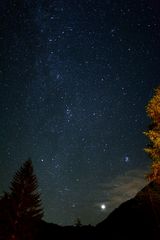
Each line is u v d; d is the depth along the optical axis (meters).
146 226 21.06
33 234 9.39
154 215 21.80
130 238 20.61
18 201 9.43
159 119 18.80
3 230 9.24
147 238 19.88
